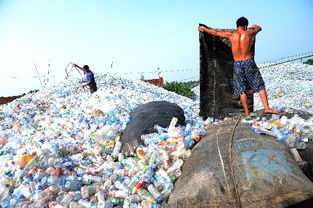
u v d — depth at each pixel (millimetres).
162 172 4156
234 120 5168
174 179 3998
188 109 11938
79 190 4516
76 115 10062
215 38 6492
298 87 20578
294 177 3137
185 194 3467
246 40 5883
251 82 5969
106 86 18156
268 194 3053
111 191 4324
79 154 5543
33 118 10945
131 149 5234
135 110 6418
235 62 6043
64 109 12062
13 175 4844
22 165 4973
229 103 6641
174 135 4797
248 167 3367
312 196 2928
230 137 4082
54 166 4949
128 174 4652
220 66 6609
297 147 4031
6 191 4461
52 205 4109
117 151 5551
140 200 4051
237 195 3168
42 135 7539
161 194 3879
